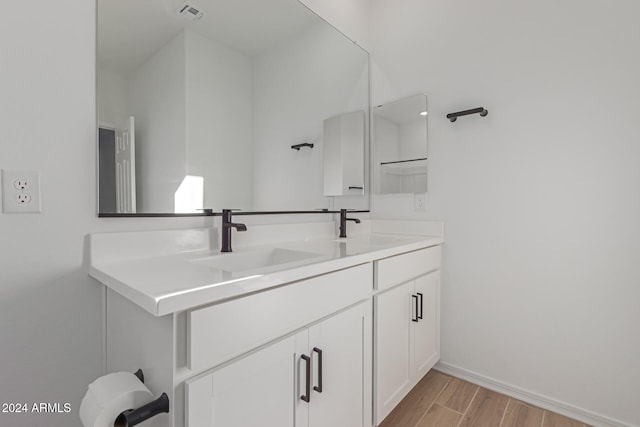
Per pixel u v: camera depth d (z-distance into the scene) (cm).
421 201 186
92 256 95
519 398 153
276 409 83
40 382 89
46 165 88
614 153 128
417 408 147
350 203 196
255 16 144
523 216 151
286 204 158
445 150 176
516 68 152
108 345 95
